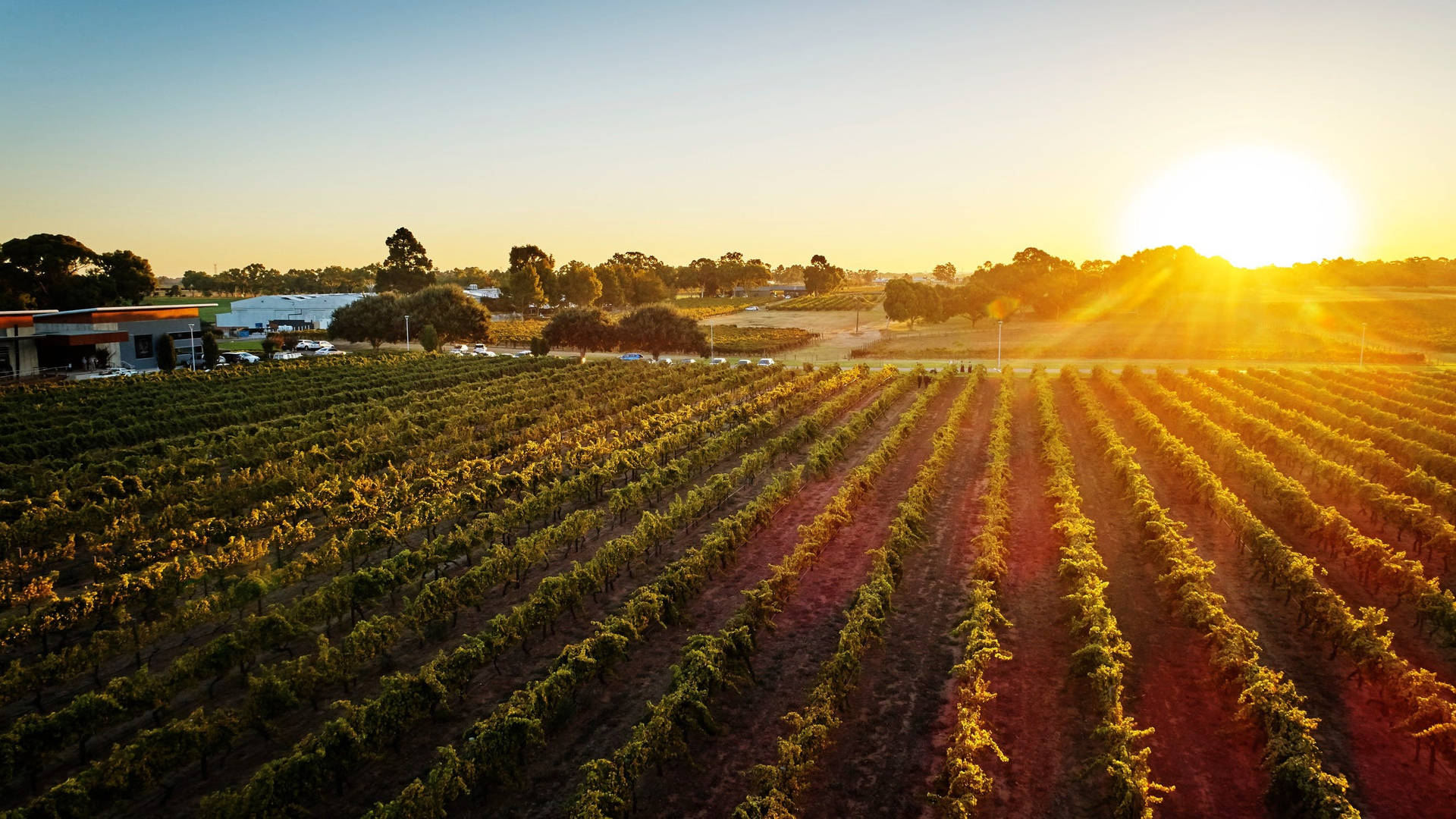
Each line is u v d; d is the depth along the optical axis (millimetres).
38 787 17703
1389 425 53125
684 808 16797
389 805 15086
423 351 108562
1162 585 27328
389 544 31172
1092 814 16391
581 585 25078
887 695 20969
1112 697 18422
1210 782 17391
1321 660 22578
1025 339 127062
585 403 64562
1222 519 34469
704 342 108688
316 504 36500
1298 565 24797
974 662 19547
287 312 144750
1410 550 31734
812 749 17109
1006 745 18734
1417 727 18250
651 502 38219
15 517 35125
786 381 74688
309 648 24188
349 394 67250
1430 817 16375
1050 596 27000
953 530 33938
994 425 52625
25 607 27172
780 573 25375
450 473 41031
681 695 18141
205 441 49219
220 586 28438
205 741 17422
